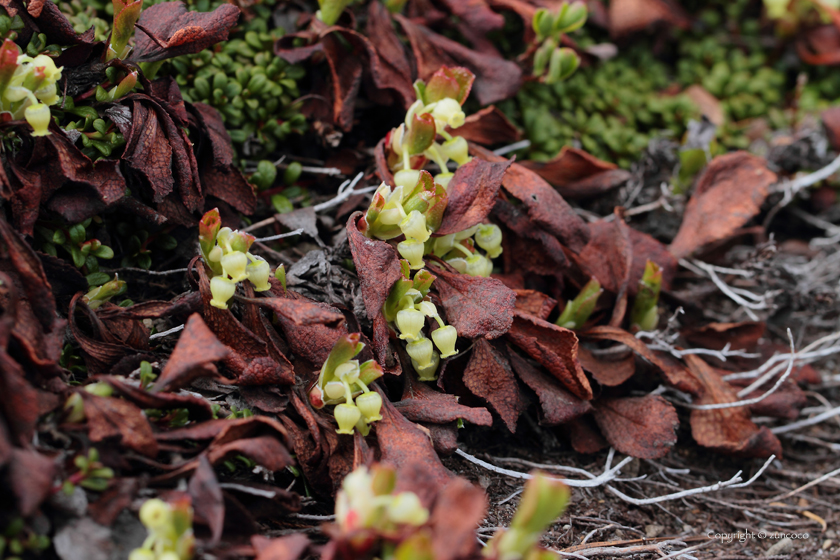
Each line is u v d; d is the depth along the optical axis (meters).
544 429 0.52
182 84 0.52
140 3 0.49
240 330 0.48
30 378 0.46
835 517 0.52
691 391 0.52
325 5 0.53
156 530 0.45
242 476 0.48
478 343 0.50
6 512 0.45
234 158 0.53
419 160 0.51
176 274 0.51
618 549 0.50
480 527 0.49
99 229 0.50
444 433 0.49
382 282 0.49
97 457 0.46
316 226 0.52
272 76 0.53
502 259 0.53
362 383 0.48
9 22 0.48
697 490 0.50
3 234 0.47
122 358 0.48
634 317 0.53
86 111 0.49
